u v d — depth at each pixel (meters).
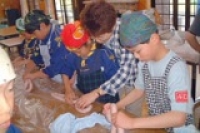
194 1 3.85
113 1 4.34
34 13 2.10
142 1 4.23
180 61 1.17
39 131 1.26
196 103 1.54
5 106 0.65
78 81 1.78
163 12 4.14
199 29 2.18
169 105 1.23
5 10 5.70
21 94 1.50
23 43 2.59
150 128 1.16
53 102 1.52
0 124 0.66
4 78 0.64
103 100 1.61
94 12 1.41
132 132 1.16
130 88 1.59
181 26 4.06
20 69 1.96
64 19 5.45
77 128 1.21
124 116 1.17
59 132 1.22
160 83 1.22
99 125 1.23
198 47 2.27
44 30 2.04
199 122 1.45
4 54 0.66
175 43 2.56
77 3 5.05
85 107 1.44
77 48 1.55
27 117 1.35
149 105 1.34
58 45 1.87
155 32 1.10
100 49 1.67
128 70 1.58
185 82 1.12
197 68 2.48
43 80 1.85
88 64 1.71
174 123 1.10
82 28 1.50
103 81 1.71
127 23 1.07
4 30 4.18
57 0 5.44
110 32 1.46
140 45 1.08
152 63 1.24
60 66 1.81
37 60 2.18
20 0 5.82
